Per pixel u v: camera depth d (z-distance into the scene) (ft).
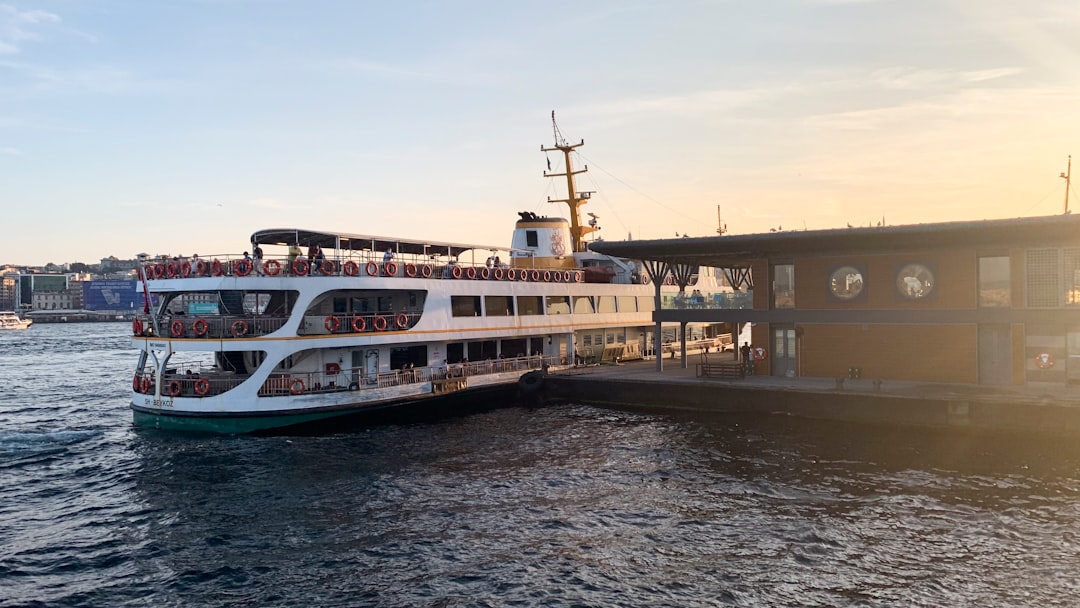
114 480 93.04
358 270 120.67
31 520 78.89
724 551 67.15
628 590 59.88
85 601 59.77
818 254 137.18
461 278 140.56
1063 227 105.19
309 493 85.76
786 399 124.36
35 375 238.48
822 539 69.31
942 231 111.45
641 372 153.79
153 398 115.75
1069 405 101.60
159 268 116.16
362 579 63.05
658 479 89.81
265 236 124.26
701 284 226.99
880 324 131.03
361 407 118.73
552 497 83.66
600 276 187.21
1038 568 62.03
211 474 93.56
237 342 110.01
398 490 86.63
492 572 63.87
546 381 147.64
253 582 62.85
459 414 135.13
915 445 102.99
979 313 120.88
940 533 69.92
